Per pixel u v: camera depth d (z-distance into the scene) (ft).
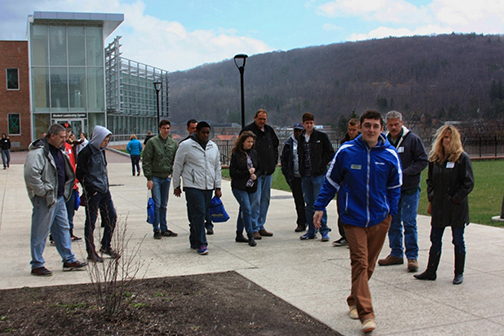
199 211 21.98
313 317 13.93
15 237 26.12
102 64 132.36
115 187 54.49
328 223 31.07
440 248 17.76
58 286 16.56
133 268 19.19
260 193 25.23
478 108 340.39
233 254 21.93
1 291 15.98
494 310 14.56
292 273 18.62
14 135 133.18
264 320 13.60
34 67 127.75
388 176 13.82
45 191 17.62
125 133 164.76
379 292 16.39
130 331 12.55
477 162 113.09
